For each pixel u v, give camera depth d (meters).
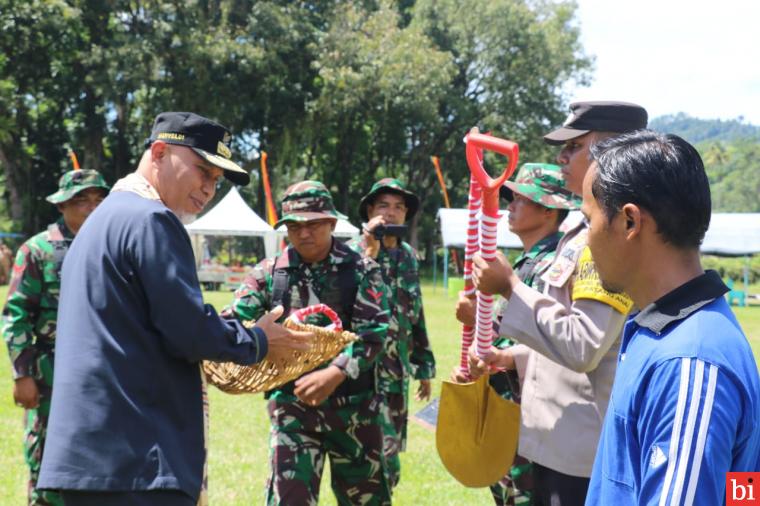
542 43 35.56
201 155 2.71
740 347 1.47
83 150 34.22
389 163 39.84
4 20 28.12
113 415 2.37
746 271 26.75
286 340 2.81
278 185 35.09
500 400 2.99
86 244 2.51
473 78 37.38
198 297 2.47
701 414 1.38
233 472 5.69
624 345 1.65
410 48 31.84
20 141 32.25
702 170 1.57
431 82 32.34
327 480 5.68
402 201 5.71
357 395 3.74
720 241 24.09
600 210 1.62
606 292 2.41
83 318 2.45
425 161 37.62
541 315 2.48
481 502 5.14
